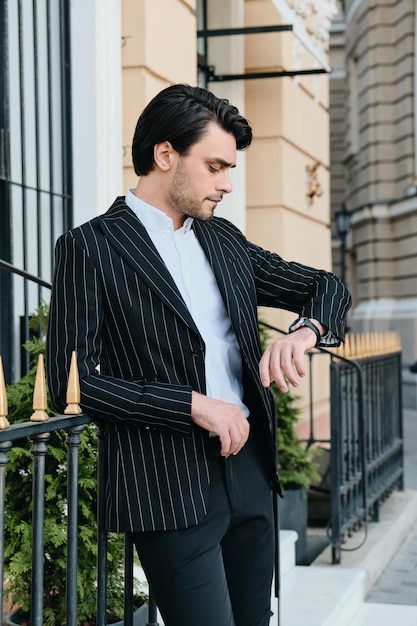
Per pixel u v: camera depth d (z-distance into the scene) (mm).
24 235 4230
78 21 4762
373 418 5953
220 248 2188
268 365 2033
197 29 7141
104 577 2123
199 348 1997
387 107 18156
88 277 1961
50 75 4574
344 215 15672
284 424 5359
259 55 7449
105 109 4793
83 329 1942
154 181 2072
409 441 11391
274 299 2316
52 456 2857
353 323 18766
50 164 4559
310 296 2264
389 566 5461
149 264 1996
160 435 1986
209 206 2029
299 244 8078
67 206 4730
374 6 18203
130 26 5043
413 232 17172
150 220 2074
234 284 2145
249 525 2143
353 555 5008
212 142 1984
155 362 1975
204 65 7270
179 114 1979
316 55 6898
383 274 18109
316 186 8391
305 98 8312
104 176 4773
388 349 6562
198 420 1937
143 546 2023
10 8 4340
